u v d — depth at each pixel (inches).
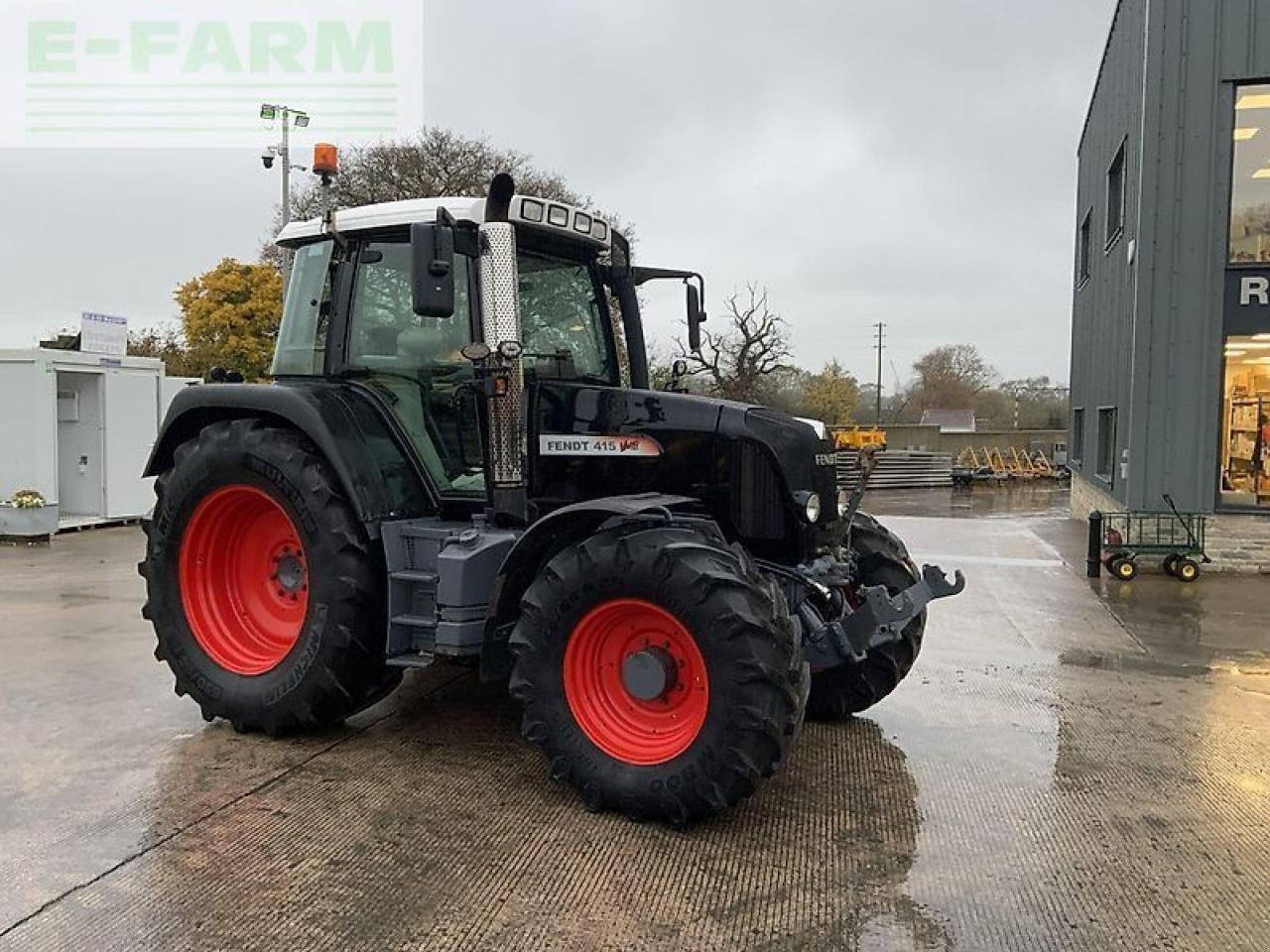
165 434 192.2
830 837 135.2
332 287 186.5
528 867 124.4
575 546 147.1
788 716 133.5
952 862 128.0
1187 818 143.3
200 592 184.9
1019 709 200.5
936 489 1107.9
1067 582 372.5
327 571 164.4
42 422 455.8
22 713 187.0
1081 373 730.2
